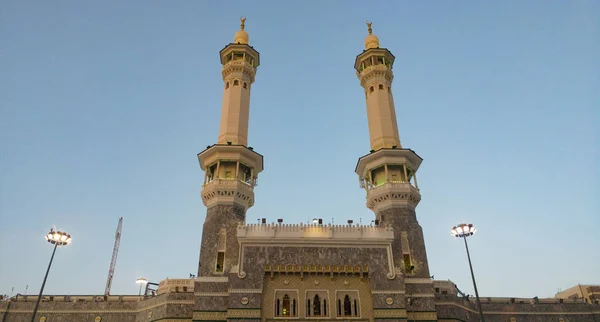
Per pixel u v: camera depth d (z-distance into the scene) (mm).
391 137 71938
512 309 65812
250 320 51031
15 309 62656
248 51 79562
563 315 66000
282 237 55938
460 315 58906
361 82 80625
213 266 57625
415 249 60625
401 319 51812
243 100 75125
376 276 54281
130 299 64625
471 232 50406
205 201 65562
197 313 53188
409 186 65438
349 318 52406
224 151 66688
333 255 55469
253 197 66188
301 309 52500
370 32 86375
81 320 62031
